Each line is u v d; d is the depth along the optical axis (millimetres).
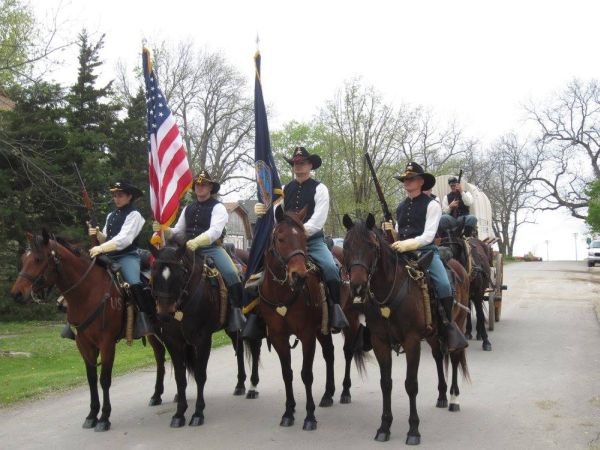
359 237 6414
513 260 63781
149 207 22906
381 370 6691
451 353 7578
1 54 17562
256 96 8500
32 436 7051
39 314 20344
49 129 19922
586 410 7496
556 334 13547
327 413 7707
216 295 7738
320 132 41750
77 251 7453
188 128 41656
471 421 7129
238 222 44750
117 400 8711
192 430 7105
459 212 13000
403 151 40594
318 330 7867
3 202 20031
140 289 7645
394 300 6516
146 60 9070
